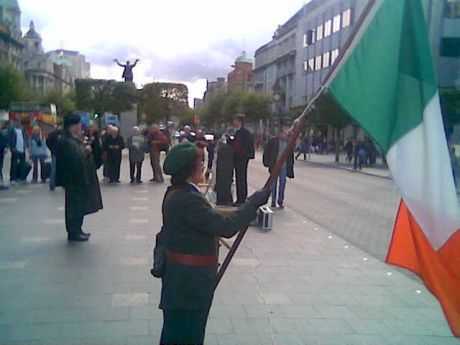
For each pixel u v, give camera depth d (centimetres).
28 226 887
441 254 310
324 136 5650
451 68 2367
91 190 787
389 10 321
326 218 1117
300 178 2245
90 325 454
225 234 293
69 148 755
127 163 2548
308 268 670
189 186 307
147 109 5244
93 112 4334
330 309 518
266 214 924
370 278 633
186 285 297
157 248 320
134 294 537
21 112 2692
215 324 467
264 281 604
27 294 532
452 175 309
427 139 310
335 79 319
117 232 850
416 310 522
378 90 317
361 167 3053
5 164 2269
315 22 5762
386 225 1045
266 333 450
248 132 1082
